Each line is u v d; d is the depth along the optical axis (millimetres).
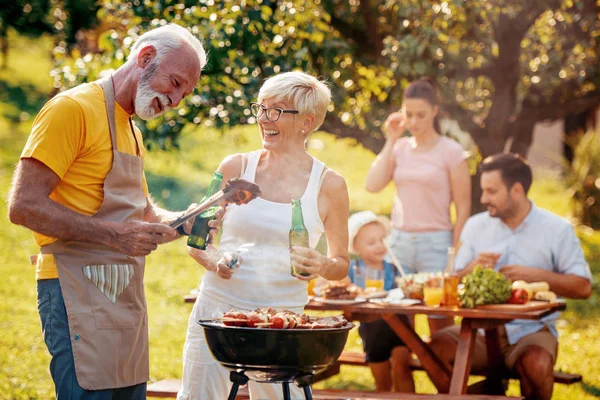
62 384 3244
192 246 3549
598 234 13969
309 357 3031
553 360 4934
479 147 9320
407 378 5449
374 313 4707
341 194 3719
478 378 6551
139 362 3459
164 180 15188
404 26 8016
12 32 20641
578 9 8602
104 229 3176
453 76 8641
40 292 3324
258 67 7410
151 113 3328
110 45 6871
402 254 5879
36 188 3131
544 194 17484
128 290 3377
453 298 4711
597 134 14711
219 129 7746
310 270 3480
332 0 8398
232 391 3152
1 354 6496
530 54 9359
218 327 3023
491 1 8211
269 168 3738
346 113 8734
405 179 5887
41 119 3188
